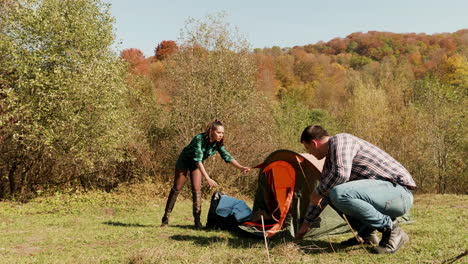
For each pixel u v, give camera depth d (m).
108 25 12.45
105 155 13.02
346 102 32.59
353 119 24.09
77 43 11.61
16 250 4.67
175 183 6.16
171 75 17.36
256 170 15.40
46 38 11.22
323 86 48.94
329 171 4.05
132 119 15.58
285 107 22.75
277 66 56.25
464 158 19.41
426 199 10.04
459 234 4.88
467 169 19.28
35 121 10.75
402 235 4.11
